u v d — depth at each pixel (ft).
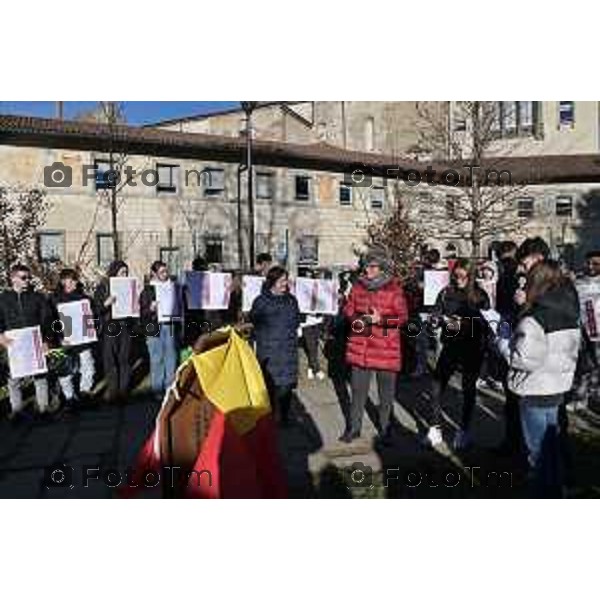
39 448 26.23
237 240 83.05
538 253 18.61
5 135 68.13
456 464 23.22
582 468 22.03
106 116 78.69
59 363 31.27
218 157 81.97
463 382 24.82
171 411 15.83
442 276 35.70
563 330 17.21
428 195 72.08
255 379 15.79
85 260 72.49
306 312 36.91
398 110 112.88
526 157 107.76
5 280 58.80
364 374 25.72
